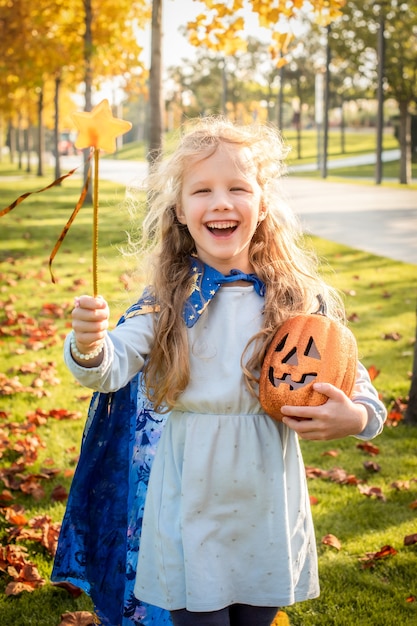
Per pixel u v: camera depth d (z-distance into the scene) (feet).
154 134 40.83
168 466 7.76
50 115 158.20
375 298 31.37
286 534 7.57
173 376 7.47
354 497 14.19
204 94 240.94
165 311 7.62
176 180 7.92
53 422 17.95
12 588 11.08
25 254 43.70
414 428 17.60
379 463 15.78
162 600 7.63
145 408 8.44
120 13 65.98
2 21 66.85
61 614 10.65
